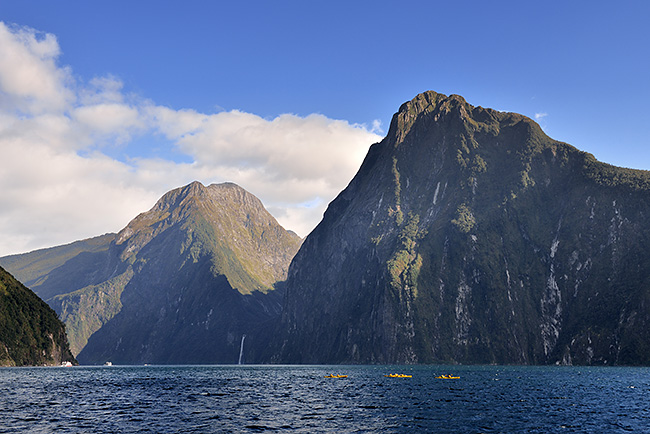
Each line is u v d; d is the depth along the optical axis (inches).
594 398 3897.6
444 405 3486.7
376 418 2925.7
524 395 4131.4
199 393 4451.3
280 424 2736.2
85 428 2600.9
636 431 2527.1
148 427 2637.8
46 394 4178.2
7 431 2519.7
